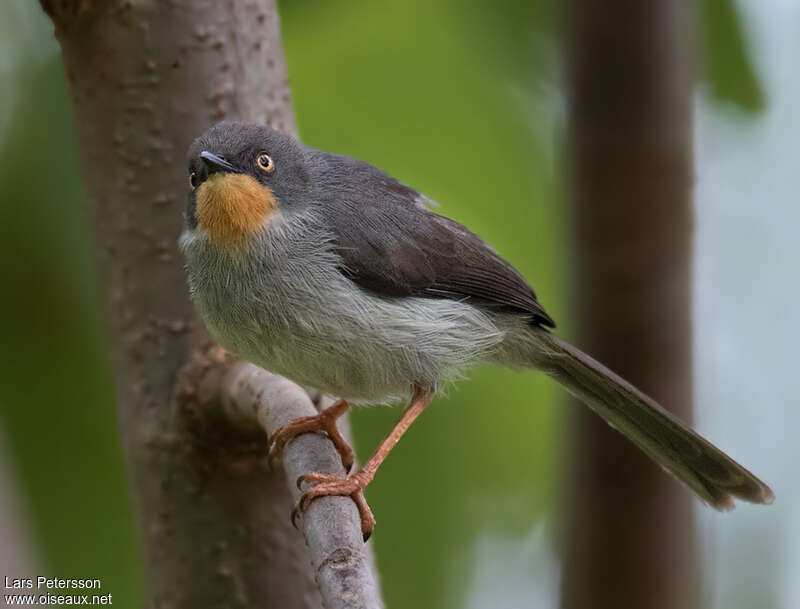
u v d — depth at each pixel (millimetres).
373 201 10188
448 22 10812
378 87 10547
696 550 9727
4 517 7277
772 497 10398
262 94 9852
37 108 10359
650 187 8992
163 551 9461
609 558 9492
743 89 11297
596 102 8984
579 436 9953
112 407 10461
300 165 9945
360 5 10758
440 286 10383
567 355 10117
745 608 12922
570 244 9375
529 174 10586
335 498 7695
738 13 11000
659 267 9180
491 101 10695
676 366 9672
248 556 9359
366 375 10047
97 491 10383
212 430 9305
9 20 10570
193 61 9500
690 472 10477
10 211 10250
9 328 10328
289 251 9672
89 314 10445
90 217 9711
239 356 9641
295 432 8914
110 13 9320
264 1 9859
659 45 8844
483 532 11031
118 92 9430
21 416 10336
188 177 9562
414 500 10797
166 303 9508
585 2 8898
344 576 6727
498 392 11102
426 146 10508
